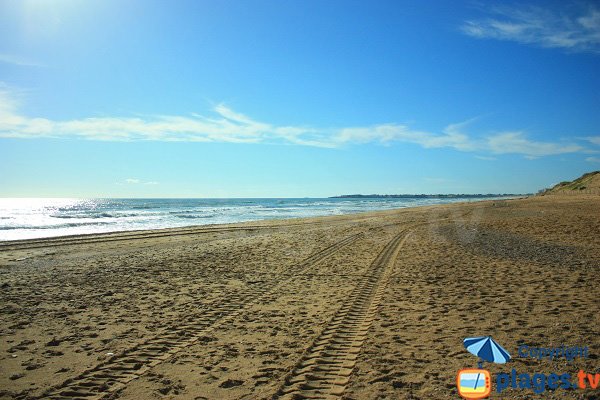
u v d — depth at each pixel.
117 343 6.30
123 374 5.19
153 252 16.36
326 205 88.12
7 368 5.41
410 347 5.77
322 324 7.02
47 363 5.57
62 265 13.51
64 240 20.30
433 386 4.58
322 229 25.25
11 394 4.67
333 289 9.64
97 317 7.71
